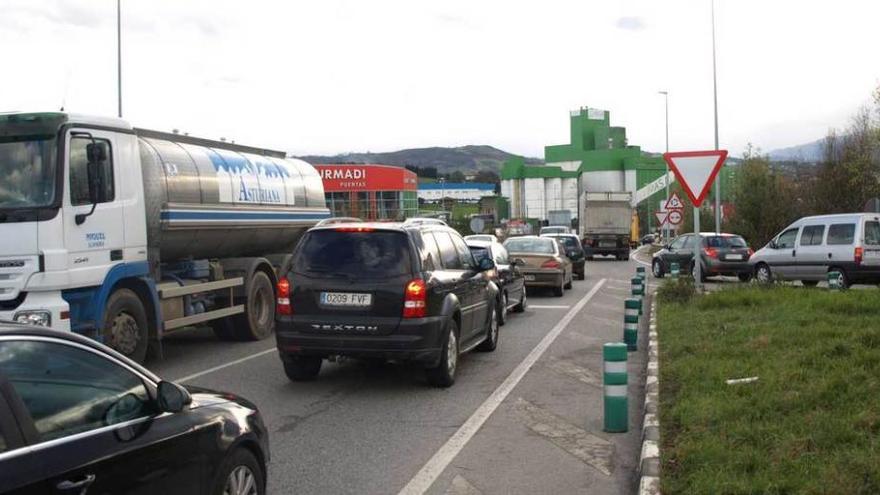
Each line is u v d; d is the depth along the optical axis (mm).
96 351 3967
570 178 86250
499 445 7191
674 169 17344
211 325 14133
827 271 21219
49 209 9297
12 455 3258
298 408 8711
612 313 17922
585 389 9648
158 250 11664
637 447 7105
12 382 3432
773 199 39656
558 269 21734
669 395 8211
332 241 9570
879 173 33562
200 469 4340
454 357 9969
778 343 10242
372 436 7516
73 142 9711
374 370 10953
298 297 9430
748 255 27750
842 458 5508
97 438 3695
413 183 66250
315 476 6305
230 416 4734
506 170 87875
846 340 9859
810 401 7105
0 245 9180
